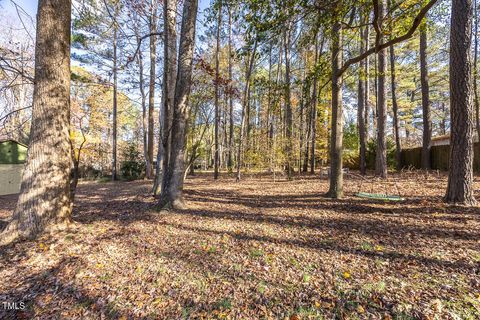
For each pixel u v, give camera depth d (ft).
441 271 8.98
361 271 9.42
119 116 78.33
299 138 46.52
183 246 12.44
